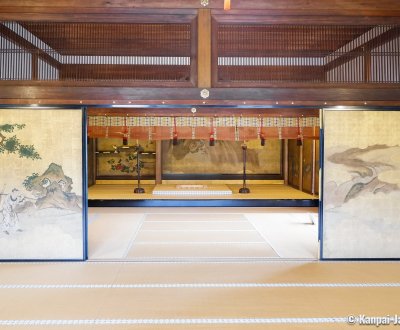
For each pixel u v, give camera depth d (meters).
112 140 12.55
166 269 4.70
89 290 4.00
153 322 3.29
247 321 3.31
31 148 4.99
